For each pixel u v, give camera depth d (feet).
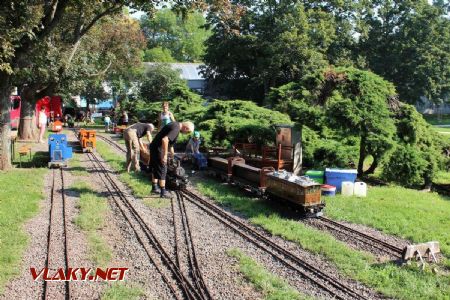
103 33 121.70
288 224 36.14
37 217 36.29
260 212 39.58
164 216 37.96
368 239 33.88
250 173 46.47
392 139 56.39
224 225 35.94
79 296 23.04
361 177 60.03
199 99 106.73
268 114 64.08
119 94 173.99
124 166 60.80
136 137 56.03
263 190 43.34
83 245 30.12
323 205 38.34
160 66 166.09
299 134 54.29
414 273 27.22
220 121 64.39
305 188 37.50
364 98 53.72
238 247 31.07
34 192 44.14
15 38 48.44
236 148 62.23
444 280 26.32
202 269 26.86
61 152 59.82
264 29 154.51
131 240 31.68
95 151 77.36
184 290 23.84
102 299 22.53
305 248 30.99
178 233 33.45
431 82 183.01
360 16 173.37
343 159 55.11
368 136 53.67
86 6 65.41
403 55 185.26
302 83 59.93
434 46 183.73
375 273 27.04
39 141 87.20
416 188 56.85
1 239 30.25
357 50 183.73
